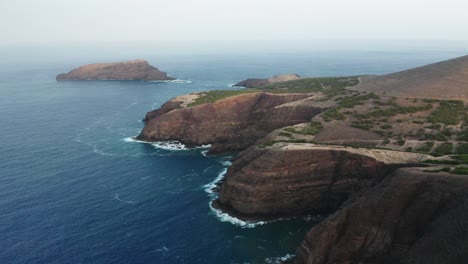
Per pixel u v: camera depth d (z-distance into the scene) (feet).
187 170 342.03
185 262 206.90
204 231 237.45
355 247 182.09
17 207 267.18
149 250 217.56
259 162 261.85
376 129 307.37
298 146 269.23
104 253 214.28
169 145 416.67
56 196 285.23
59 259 208.85
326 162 256.52
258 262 206.08
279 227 241.35
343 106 363.56
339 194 252.83
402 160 236.84
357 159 246.88
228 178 279.49
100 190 296.92
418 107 335.67
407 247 168.96
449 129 295.07
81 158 371.97
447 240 150.30
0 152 388.57
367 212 183.73
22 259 208.54
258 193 252.21
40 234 232.73
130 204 273.13
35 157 373.61
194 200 279.69
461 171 179.22
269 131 399.24
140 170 341.21
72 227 241.14
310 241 193.16
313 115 379.35
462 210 153.17
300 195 255.70
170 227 241.76
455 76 390.01
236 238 229.45
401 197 178.70
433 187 171.22
